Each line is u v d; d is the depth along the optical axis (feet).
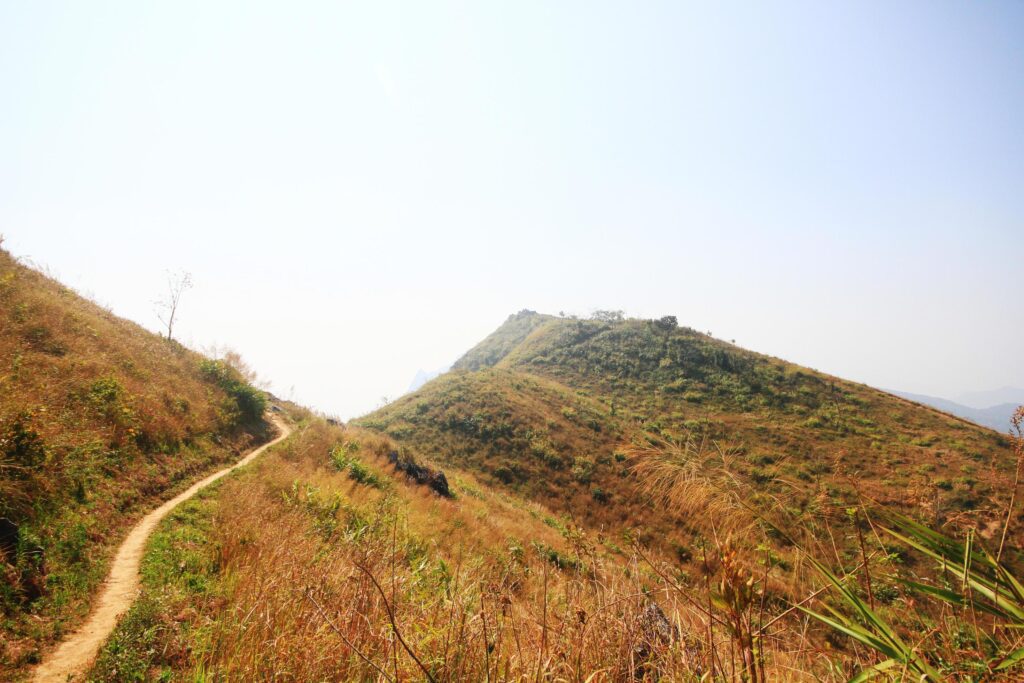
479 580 11.82
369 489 49.24
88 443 30.76
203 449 45.42
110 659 14.58
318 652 10.73
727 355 195.21
